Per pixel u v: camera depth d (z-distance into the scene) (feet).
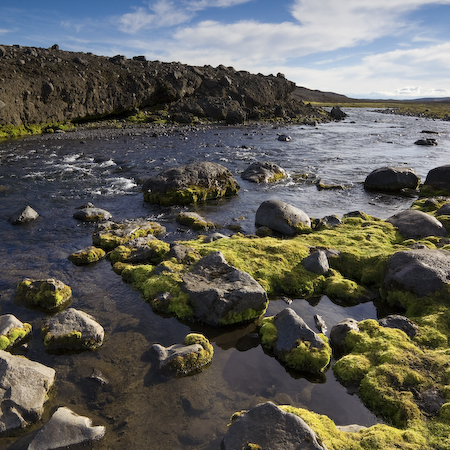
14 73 106.52
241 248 34.14
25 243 37.06
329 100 501.15
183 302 25.94
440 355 20.31
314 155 92.22
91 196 53.72
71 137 104.27
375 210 52.11
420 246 33.32
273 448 13.66
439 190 59.88
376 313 27.14
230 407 17.87
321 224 43.09
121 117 144.66
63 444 15.34
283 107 208.33
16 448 15.26
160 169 70.23
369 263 32.78
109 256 34.58
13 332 21.97
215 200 54.60
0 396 16.37
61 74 119.24
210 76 185.68
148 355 21.34
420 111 309.01
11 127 102.27
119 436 16.01
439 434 15.66
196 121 152.35
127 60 163.94
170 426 16.62
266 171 67.00
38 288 26.73
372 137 129.70
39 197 52.26
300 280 30.12
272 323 23.90
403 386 18.51
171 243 36.24
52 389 18.56
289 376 20.35
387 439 15.33
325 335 24.25
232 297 24.79
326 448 13.96
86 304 26.55
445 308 24.86
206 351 21.27
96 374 19.62
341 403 18.45
